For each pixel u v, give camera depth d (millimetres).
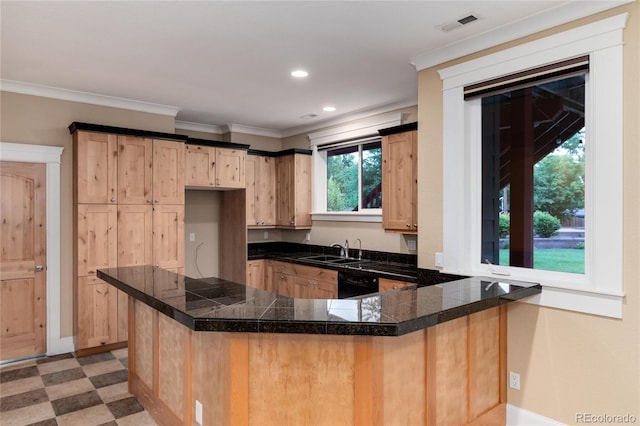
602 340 2219
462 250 2830
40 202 3818
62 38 2693
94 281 3852
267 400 1830
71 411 2779
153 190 4188
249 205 5398
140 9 2303
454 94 2867
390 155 3953
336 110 4633
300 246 5727
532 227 2619
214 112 4742
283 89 3840
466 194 2852
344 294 4082
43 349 3842
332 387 1810
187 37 2688
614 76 2145
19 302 3734
